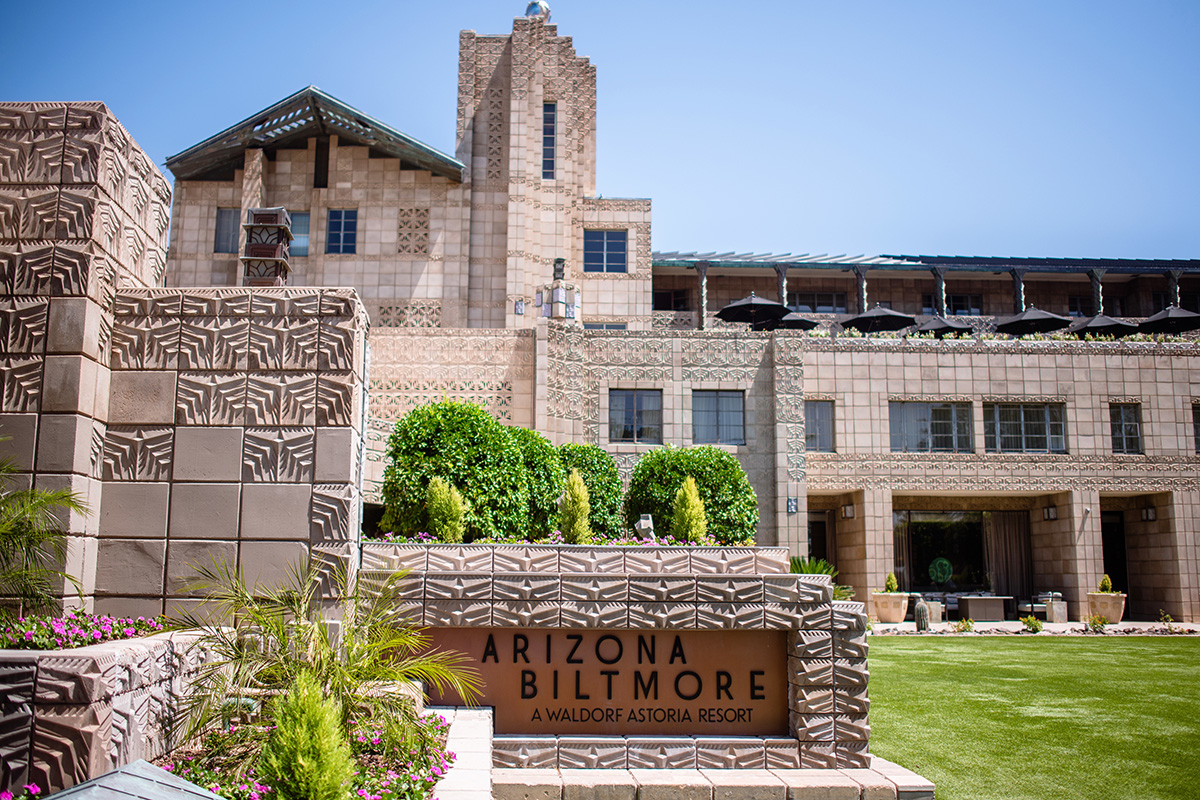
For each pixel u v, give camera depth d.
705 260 41.47
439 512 14.30
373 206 36.00
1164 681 17.38
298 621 8.73
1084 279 45.00
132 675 7.77
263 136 35.12
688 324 41.91
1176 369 32.09
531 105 37.47
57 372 10.66
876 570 30.38
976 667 19.09
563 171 37.50
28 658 7.18
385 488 17.28
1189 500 31.55
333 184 35.91
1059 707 15.00
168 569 11.01
